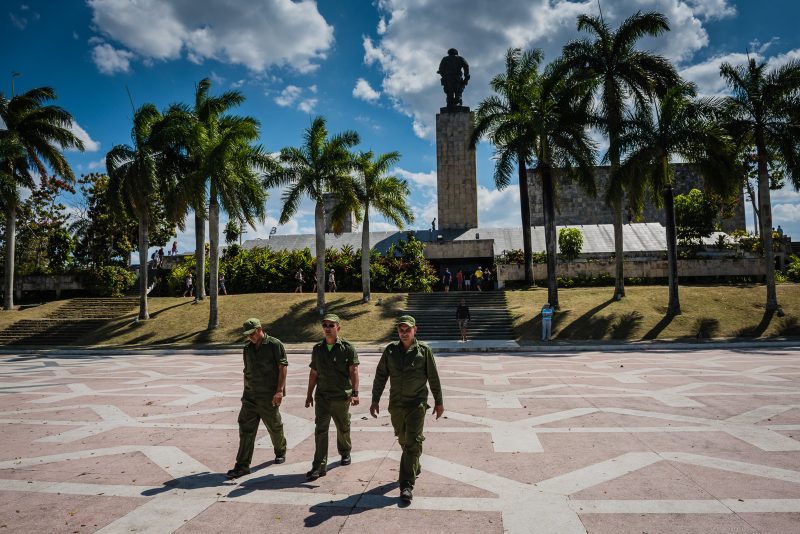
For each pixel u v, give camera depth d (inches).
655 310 904.3
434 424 275.9
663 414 291.6
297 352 737.6
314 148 998.4
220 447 237.9
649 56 992.9
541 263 1264.8
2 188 1074.7
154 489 180.1
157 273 1401.3
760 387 372.2
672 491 171.8
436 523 147.6
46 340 928.3
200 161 1000.9
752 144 941.8
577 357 612.4
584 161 939.3
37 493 177.9
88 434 267.6
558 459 210.7
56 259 1444.4
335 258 1321.4
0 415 323.6
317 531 142.6
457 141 1814.7
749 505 158.7
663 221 1807.3
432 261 1476.4
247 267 1306.6
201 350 781.3
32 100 1160.8
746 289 994.1
